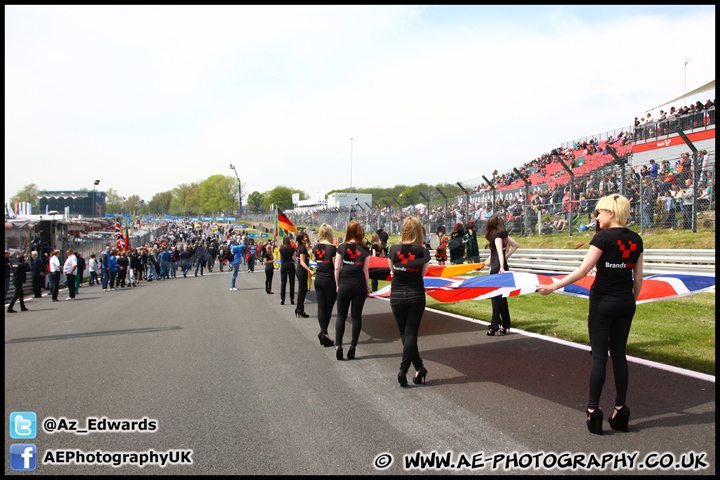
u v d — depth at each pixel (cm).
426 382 475
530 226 1767
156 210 17412
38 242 1842
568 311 842
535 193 1861
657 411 379
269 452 328
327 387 466
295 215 4931
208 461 316
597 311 345
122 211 14188
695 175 1162
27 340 747
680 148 1820
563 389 439
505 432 351
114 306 1195
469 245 1062
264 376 508
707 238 1079
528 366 514
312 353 607
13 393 469
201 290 1577
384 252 1103
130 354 625
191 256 2952
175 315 976
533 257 1416
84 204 10056
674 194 1241
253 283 1811
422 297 460
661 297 495
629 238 336
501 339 649
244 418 390
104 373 535
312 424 375
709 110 1706
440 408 402
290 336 718
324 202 8238
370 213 2945
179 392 461
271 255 1358
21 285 1208
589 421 344
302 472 298
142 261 2211
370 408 406
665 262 1062
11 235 1770
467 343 632
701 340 582
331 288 637
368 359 571
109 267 1795
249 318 905
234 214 11944
